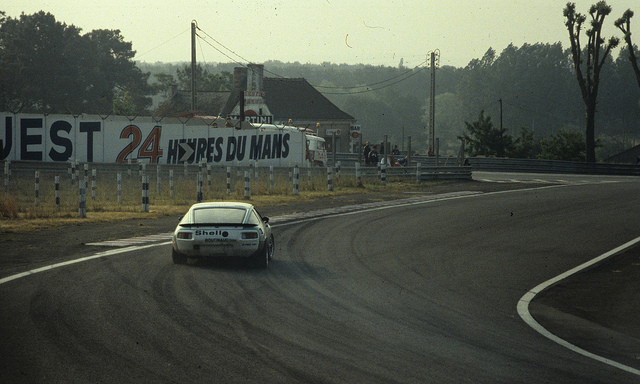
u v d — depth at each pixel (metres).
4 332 15.67
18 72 186.25
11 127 72.31
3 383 12.29
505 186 71.25
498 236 37.19
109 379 12.74
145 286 21.69
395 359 14.87
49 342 14.98
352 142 142.88
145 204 44.34
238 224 25.61
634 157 183.62
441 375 13.84
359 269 27.08
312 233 36.84
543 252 32.53
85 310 18.11
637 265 29.58
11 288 20.67
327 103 167.75
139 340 15.46
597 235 37.78
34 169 66.62
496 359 15.32
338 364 14.28
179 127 77.31
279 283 23.41
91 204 47.06
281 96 166.62
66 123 73.62
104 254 27.91
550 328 19.12
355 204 52.78
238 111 136.50
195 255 25.48
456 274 27.03
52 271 23.73
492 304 22.05
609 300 23.39
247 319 18.00
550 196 59.62
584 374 14.52
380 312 19.80
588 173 109.69
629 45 127.19
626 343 17.83
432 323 18.77
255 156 80.31
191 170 70.38
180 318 17.73
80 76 198.38
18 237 31.97
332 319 18.53
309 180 67.94
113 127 74.94
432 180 78.00
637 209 49.72
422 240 35.41
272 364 14.06
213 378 13.00
